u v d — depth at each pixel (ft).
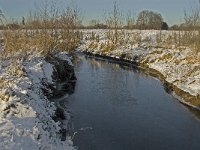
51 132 49.14
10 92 53.31
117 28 201.87
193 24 160.25
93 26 330.34
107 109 73.87
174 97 86.07
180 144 54.90
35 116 48.67
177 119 67.77
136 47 172.65
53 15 118.62
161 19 336.70
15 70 69.41
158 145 54.29
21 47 90.38
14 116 47.11
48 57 100.01
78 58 171.12
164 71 117.29
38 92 64.64
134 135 58.03
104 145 53.16
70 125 62.03
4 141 39.34
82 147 51.90
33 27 113.80
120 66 144.56
